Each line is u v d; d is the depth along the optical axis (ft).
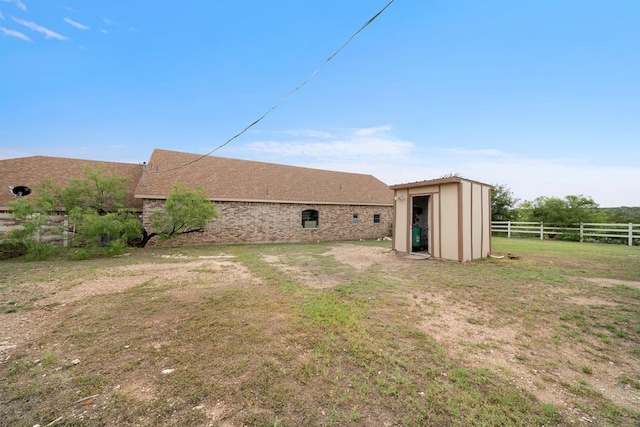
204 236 49.67
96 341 11.69
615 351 11.32
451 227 33.47
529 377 9.34
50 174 47.42
